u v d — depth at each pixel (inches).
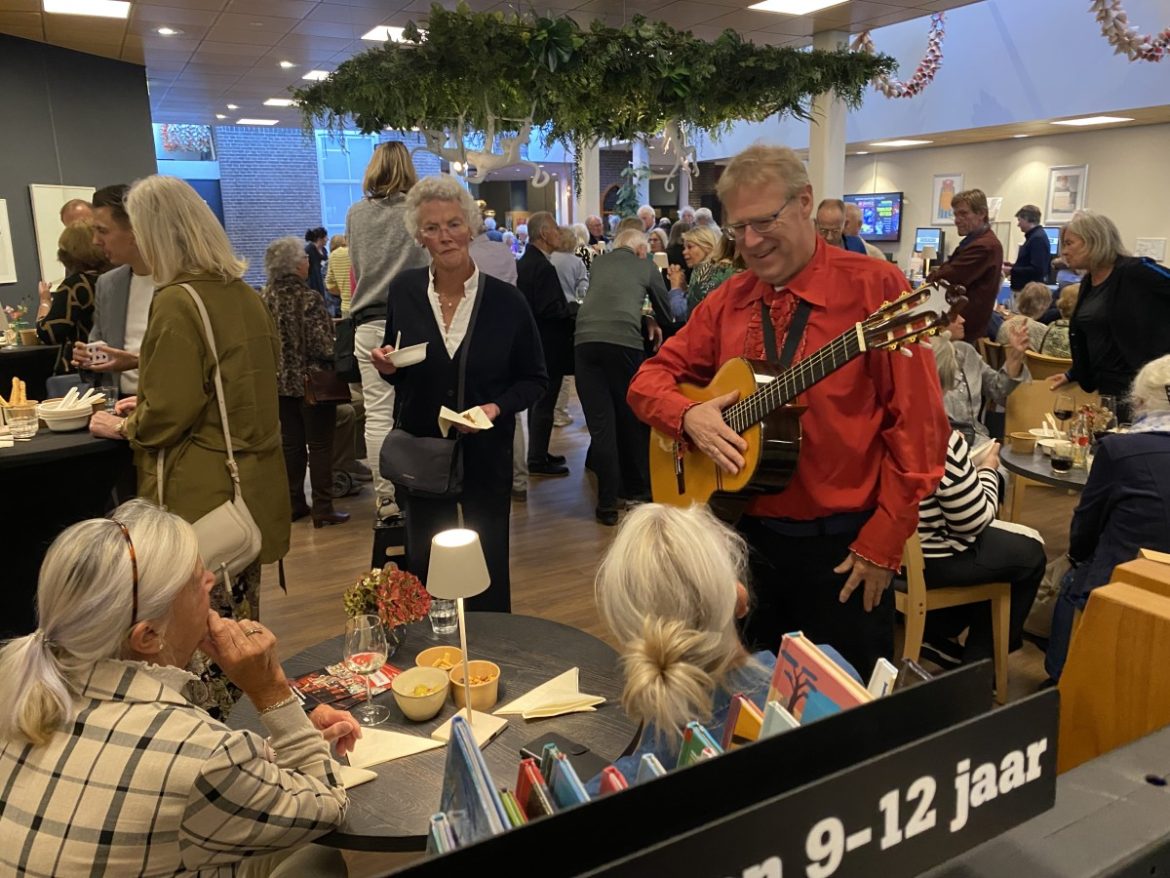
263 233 568.1
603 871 16.3
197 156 542.6
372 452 149.2
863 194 469.4
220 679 86.8
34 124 273.1
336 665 69.6
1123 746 27.1
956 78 355.9
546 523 173.8
